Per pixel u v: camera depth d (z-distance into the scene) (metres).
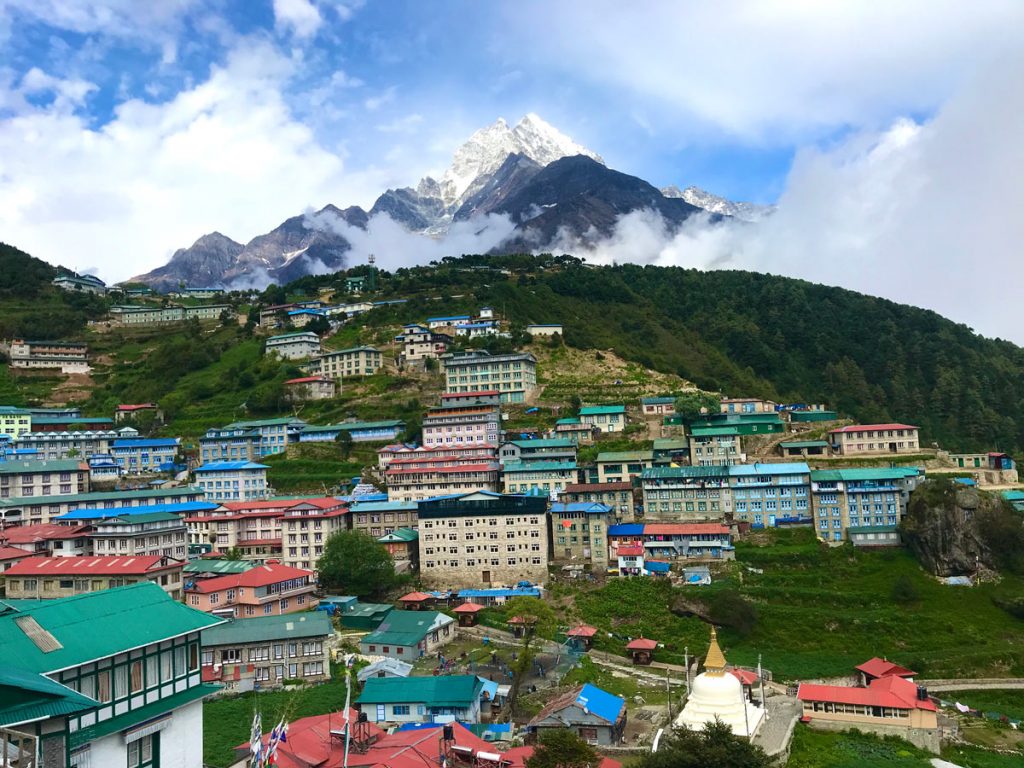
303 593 133.12
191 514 164.62
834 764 80.81
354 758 64.88
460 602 142.75
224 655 101.62
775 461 180.00
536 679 106.69
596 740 83.88
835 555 149.38
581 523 157.12
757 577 143.62
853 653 123.75
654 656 118.44
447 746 65.94
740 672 102.25
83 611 44.16
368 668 105.06
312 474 198.00
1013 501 159.38
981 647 124.38
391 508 165.75
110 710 42.06
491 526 153.00
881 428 183.62
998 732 99.81
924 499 149.50
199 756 47.53
